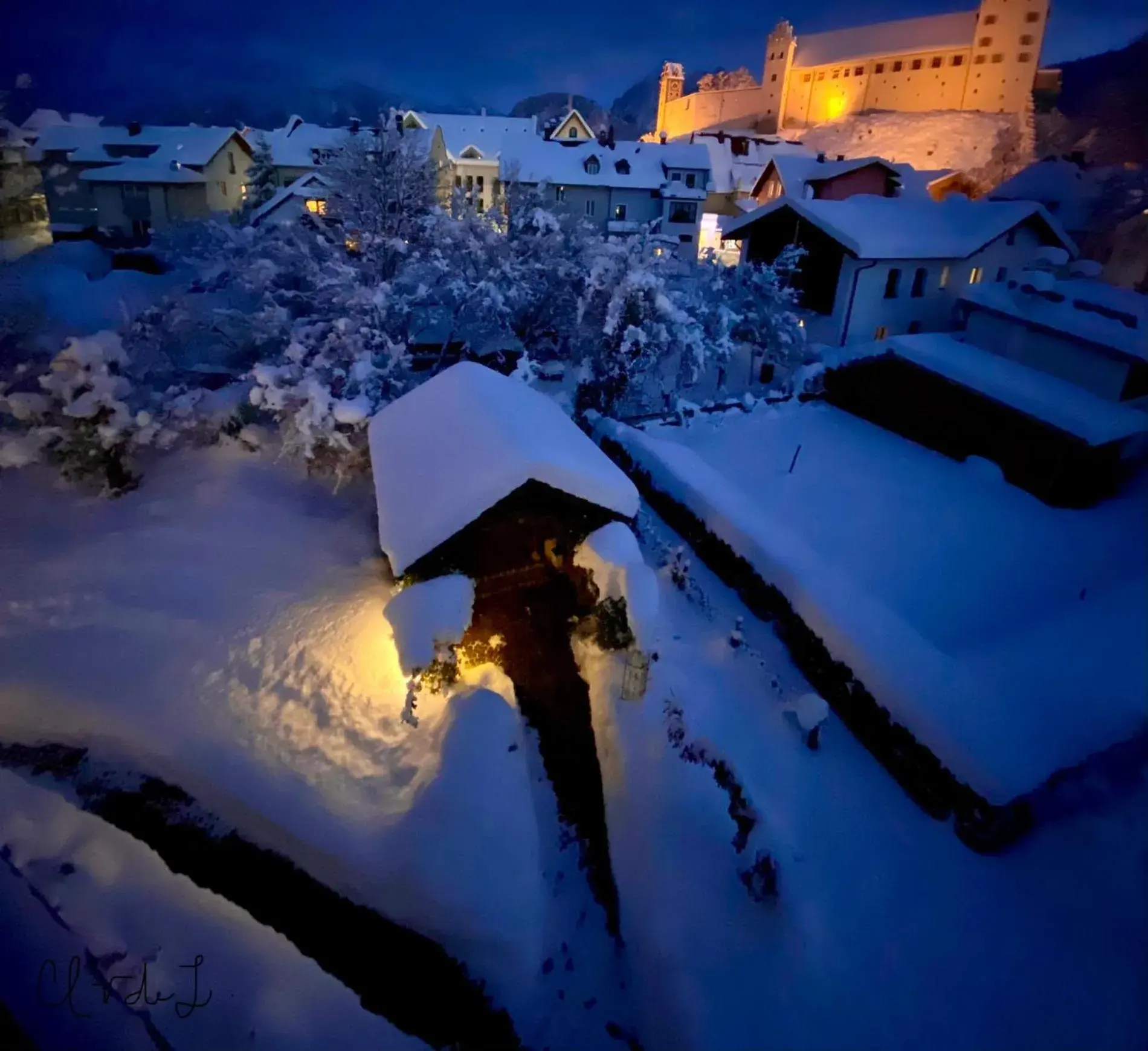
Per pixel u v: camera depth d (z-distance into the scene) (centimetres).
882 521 1316
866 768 873
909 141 7806
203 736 795
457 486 895
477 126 4531
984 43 7894
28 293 1844
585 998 670
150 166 3528
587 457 1020
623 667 945
